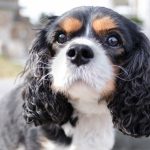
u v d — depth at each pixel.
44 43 0.45
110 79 0.39
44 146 0.46
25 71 0.47
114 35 0.41
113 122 0.45
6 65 1.78
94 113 0.45
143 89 0.43
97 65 0.38
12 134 0.51
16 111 0.52
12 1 2.76
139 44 0.44
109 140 0.46
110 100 0.42
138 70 0.43
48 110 0.44
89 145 0.45
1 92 0.97
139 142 0.66
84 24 0.41
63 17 0.42
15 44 2.51
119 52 0.41
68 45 0.39
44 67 0.44
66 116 0.45
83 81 0.38
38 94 0.45
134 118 0.44
